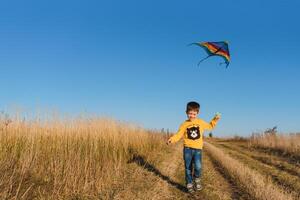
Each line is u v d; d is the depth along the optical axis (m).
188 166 2.72
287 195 2.60
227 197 2.61
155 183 2.95
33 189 2.39
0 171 2.54
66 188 2.40
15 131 3.32
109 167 3.19
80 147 3.57
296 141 7.13
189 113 2.74
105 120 4.77
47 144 3.41
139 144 5.57
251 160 5.31
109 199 2.34
